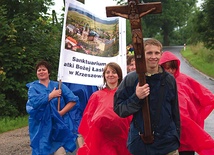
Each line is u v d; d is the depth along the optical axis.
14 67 15.20
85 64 6.34
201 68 35.66
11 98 15.55
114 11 3.87
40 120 5.94
